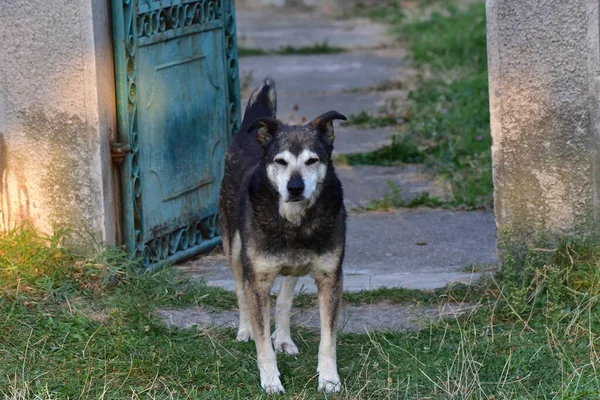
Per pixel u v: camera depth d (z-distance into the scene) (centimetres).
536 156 911
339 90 2109
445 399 708
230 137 1145
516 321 841
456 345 799
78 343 800
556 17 882
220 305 930
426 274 1011
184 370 764
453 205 1297
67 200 960
